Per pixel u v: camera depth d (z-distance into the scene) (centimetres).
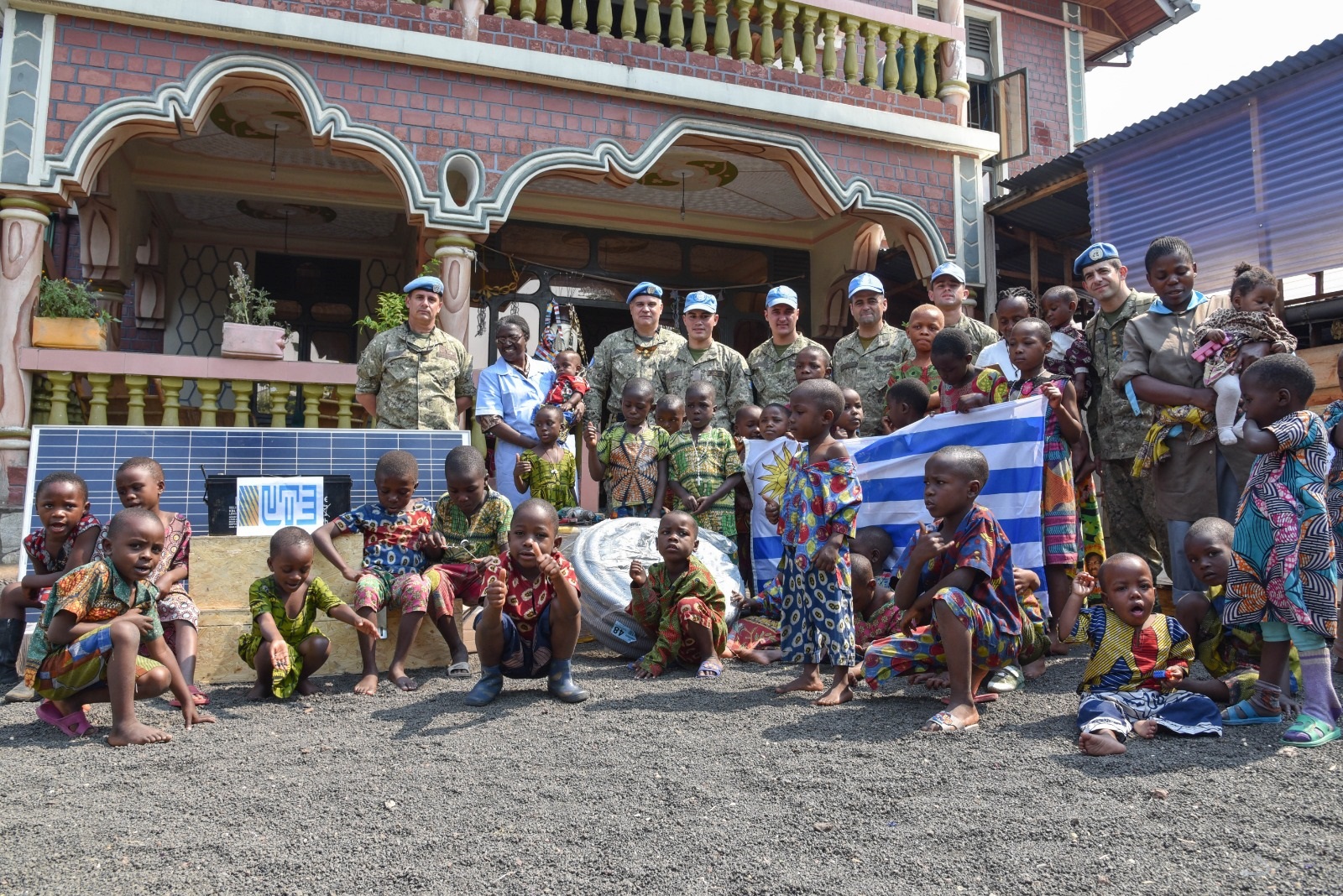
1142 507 546
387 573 491
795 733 357
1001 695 412
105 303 1005
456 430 618
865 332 685
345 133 828
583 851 247
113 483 519
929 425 533
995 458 500
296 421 867
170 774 319
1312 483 348
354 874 234
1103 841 246
